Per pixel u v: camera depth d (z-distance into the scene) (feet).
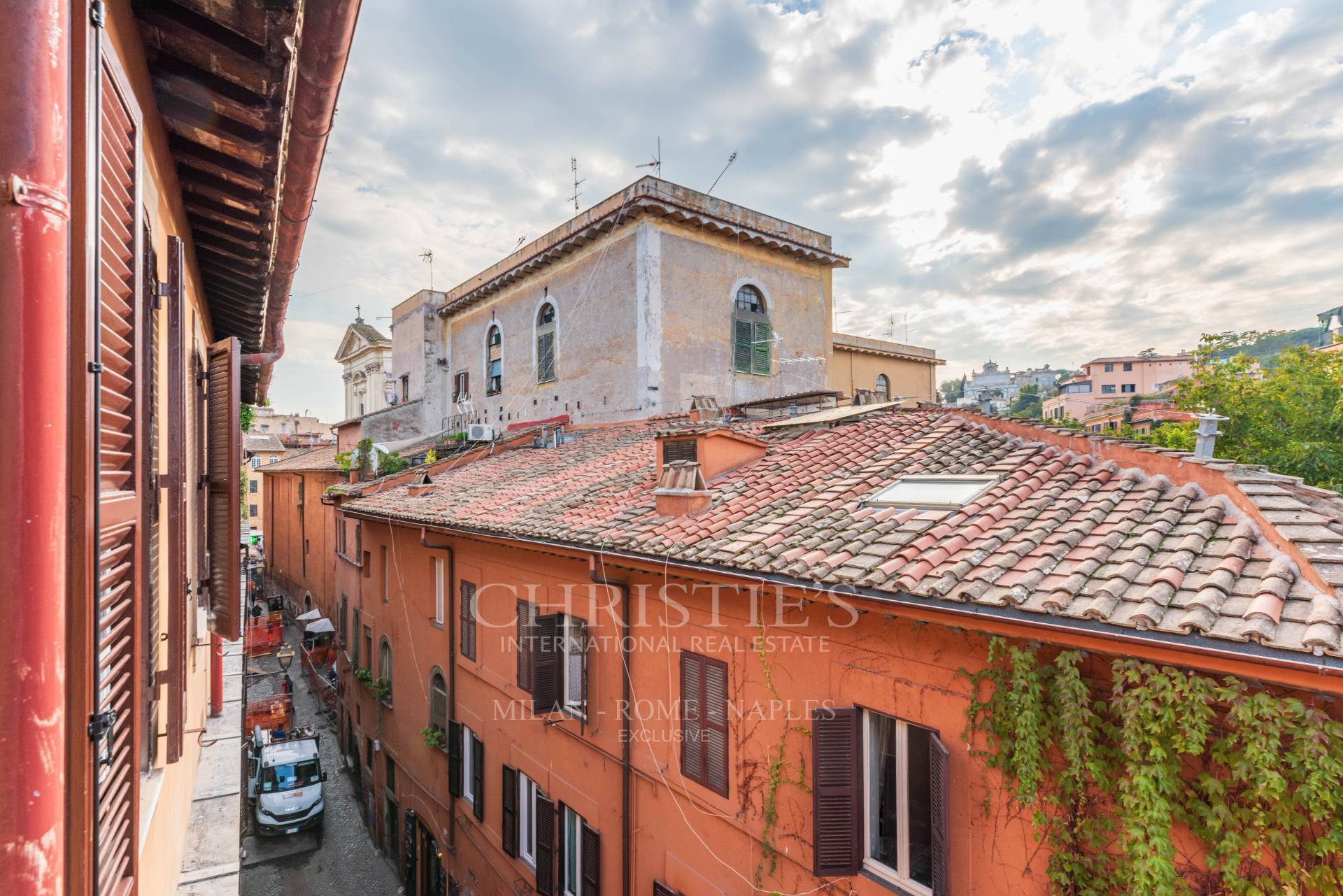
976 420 26.23
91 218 6.13
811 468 25.91
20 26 5.11
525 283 61.98
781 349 57.67
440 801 39.14
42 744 5.15
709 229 52.11
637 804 23.73
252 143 12.46
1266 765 9.77
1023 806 13.30
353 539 60.90
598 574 24.16
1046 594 12.50
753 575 17.25
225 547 15.28
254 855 48.91
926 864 15.85
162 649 12.39
